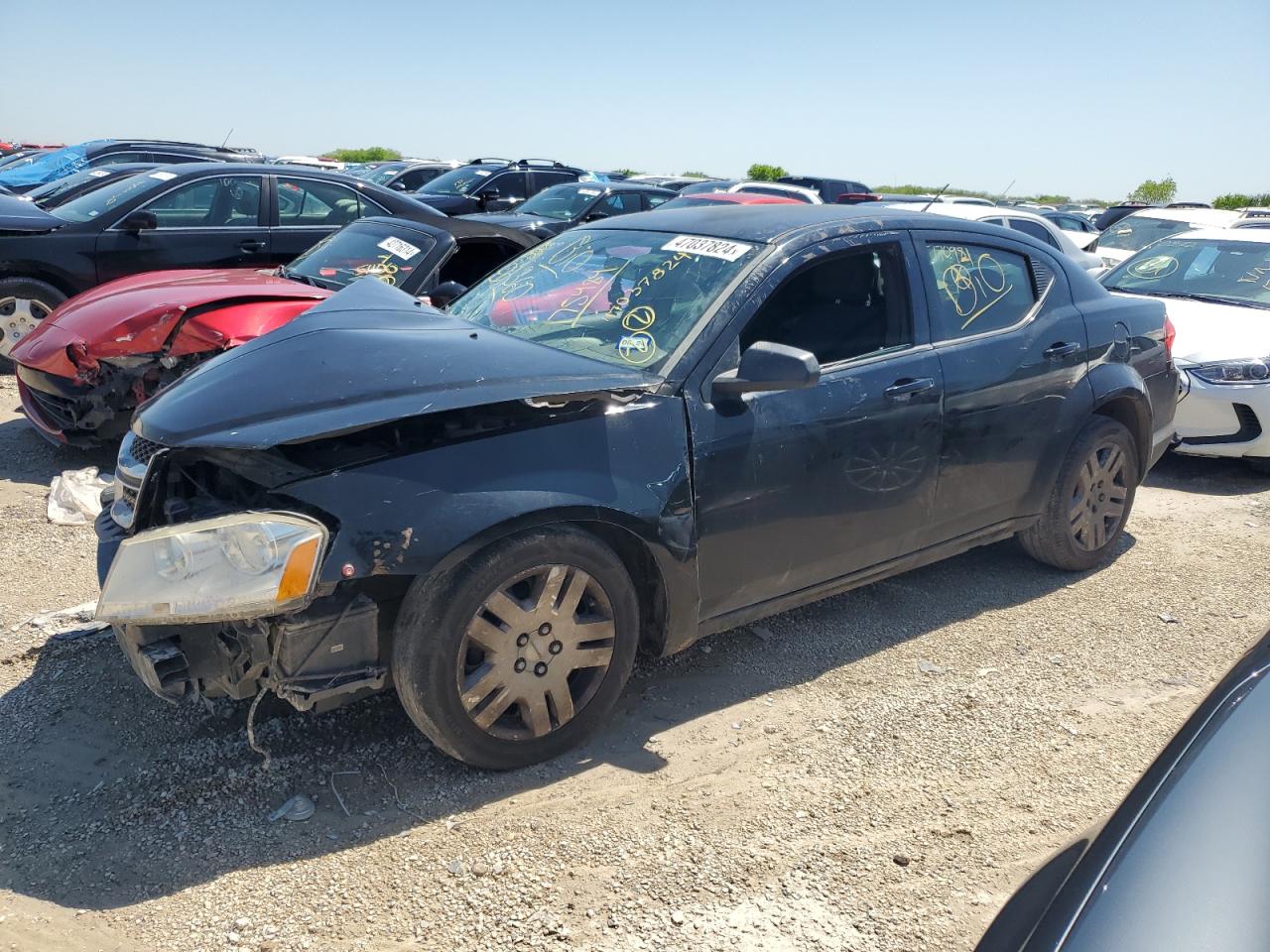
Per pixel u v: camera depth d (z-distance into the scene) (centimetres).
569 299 385
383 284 413
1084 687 382
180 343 561
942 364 395
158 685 280
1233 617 449
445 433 292
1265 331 687
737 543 343
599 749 329
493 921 252
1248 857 138
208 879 263
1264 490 661
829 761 328
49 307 791
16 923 245
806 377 309
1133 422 491
